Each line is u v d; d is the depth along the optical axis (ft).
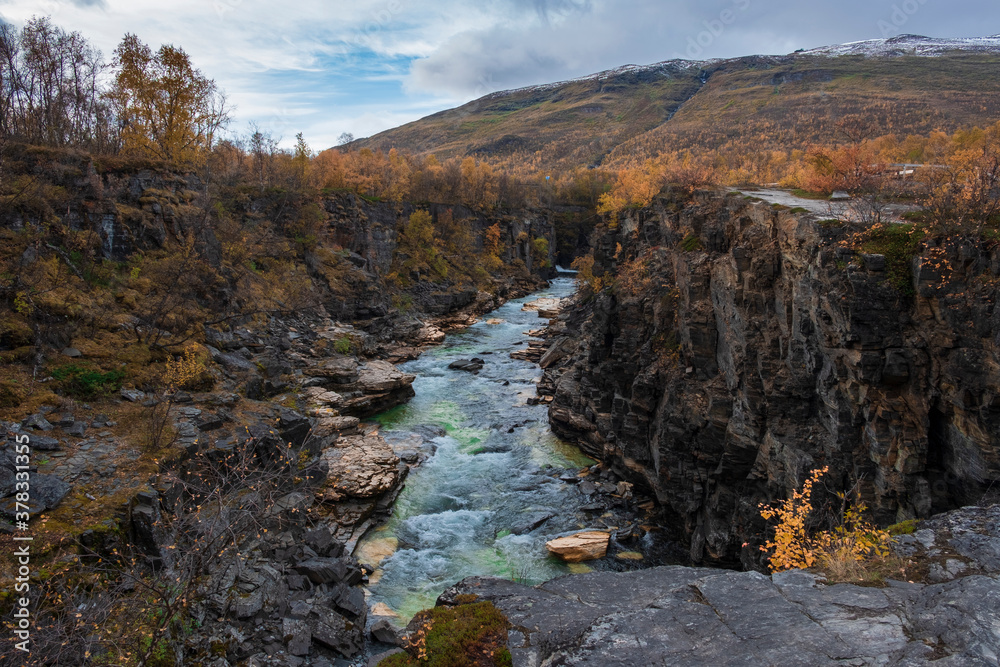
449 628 30.37
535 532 91.04
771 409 75.05
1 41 131.23
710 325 92.27
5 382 70.74
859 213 68.44
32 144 123.85
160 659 44.75
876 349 60.08
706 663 24.11
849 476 64.18
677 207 116.37
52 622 42.37
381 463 101.50
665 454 94.89
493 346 214.28
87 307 92.38
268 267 179.83
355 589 67.21
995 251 53.36
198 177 148.46
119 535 53.21
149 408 76.64
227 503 60.18
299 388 130.21
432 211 327.88
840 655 22.97
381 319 209.67
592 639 26.94
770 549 71.97
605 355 120.88
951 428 55.47
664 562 86.12
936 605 24.36
